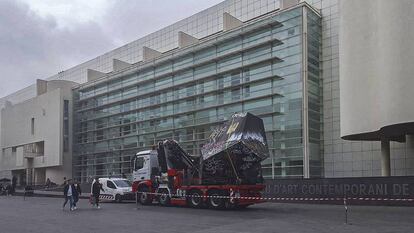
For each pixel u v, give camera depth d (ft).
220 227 50.85
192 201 81.41
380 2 84.28
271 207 81.76
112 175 176.45
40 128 211.82
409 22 78.07
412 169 101.40
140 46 184.34
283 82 116.78
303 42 113.39
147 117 162.09
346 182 84.84
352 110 92.58
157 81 159.02
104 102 185.88
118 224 55.47
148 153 93.40
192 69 144.56
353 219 57.93
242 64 127.54
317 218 59.67
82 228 51.78
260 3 136.98
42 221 59.98
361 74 91.15
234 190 75.87
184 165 85.71
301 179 91.91
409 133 92.02
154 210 77.20
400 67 78.69
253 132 76.84
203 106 139.23
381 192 79.71
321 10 120.98
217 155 77.51
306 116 111.45
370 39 90.07
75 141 199.41
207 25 154.92
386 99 81.41
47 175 206.18
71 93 203.92
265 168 118.01
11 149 237.45
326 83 117.70
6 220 61.57
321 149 116.26
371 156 108.37
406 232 45.14
